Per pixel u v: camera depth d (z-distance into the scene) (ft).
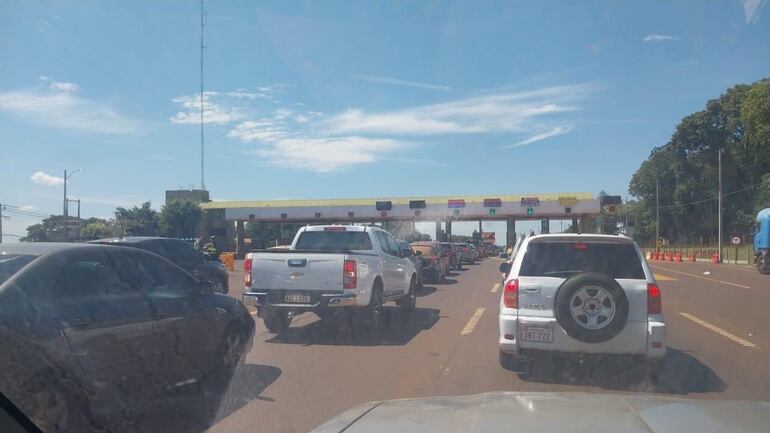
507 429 10.25
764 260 110.63
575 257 27.14
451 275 100.01
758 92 190.49
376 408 12.52
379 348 35.29
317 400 24.30
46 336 18.52
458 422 10.81
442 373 28.91
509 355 28.09
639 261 26.76
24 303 18.58
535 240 27.66
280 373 28.96
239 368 29.04
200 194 202.90
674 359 32.27
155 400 22.93
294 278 38.45
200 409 22.95
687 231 259.80
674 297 64.80
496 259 180.65
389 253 47.03
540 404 12.13
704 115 248.73
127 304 21.80
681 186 253.03
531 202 162.30
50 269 19.88
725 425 10.47
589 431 10.09
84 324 19.79
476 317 48.55
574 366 29.68
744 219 233.55
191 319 24.79
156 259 24.30
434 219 167.84
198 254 57.57
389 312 51.52
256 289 39.04
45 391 18.42
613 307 25.49
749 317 48.85
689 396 25.05
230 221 176.86
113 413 20.80
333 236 44.62
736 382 27.35
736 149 233.14
